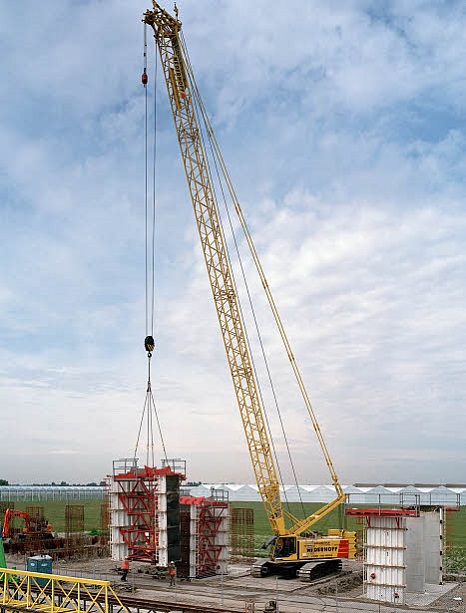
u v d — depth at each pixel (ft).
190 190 217.97
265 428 208.33
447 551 238.07
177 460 183.73
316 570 188.65
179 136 218.79
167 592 161.27
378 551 159.63
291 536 192.95
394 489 342.64
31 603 106.42
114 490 183.42
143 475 181.78
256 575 188.85
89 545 239.09
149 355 189.88
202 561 187.52
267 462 206.08
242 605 144.46
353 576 189.78
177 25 216.33
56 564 209.77
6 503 343.67
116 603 117.80
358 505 295.28
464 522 355.56
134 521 184.65
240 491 592.60
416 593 164.55
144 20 211.61
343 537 204.03
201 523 188.75
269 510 201.77
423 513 181.88
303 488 573.33
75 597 121.29
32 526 237.25
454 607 148.46
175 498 175.42
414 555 168.04
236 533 242.17
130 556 179.52
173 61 216.95
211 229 216.95
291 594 162.71
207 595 157.89
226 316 214.69
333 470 217.56
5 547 233.96
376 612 141.38
